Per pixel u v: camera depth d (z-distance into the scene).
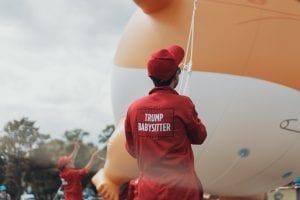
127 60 3.91
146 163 2.20
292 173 3.95
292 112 3.51
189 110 2.17
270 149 3.60
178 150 2.16
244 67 3.41
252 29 3.44
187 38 3.51
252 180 3.91
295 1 3.54
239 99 3.43
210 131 3.49
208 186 4.04
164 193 2.13
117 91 4.09
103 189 4.16
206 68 3.44
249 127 3.48
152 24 3.74
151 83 3.70
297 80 3.47
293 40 3.47
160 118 2.17
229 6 3.50
